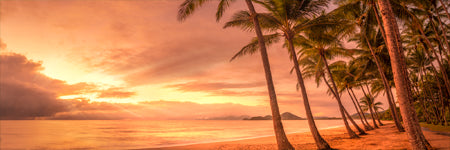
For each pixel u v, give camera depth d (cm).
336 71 2691
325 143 1213
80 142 2517
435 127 2664
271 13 1245
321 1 1294
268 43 1430
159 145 2092
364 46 2344
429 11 1922
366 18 1747
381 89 3794
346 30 1574
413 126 827
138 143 2355
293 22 1384
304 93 1301
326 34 1470
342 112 1883
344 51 1975
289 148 1080
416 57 3103
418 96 4238
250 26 1341
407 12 1596
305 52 1973
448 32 2272
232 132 4450
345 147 1284
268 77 1173
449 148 998
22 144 2359
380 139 1570
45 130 5547
